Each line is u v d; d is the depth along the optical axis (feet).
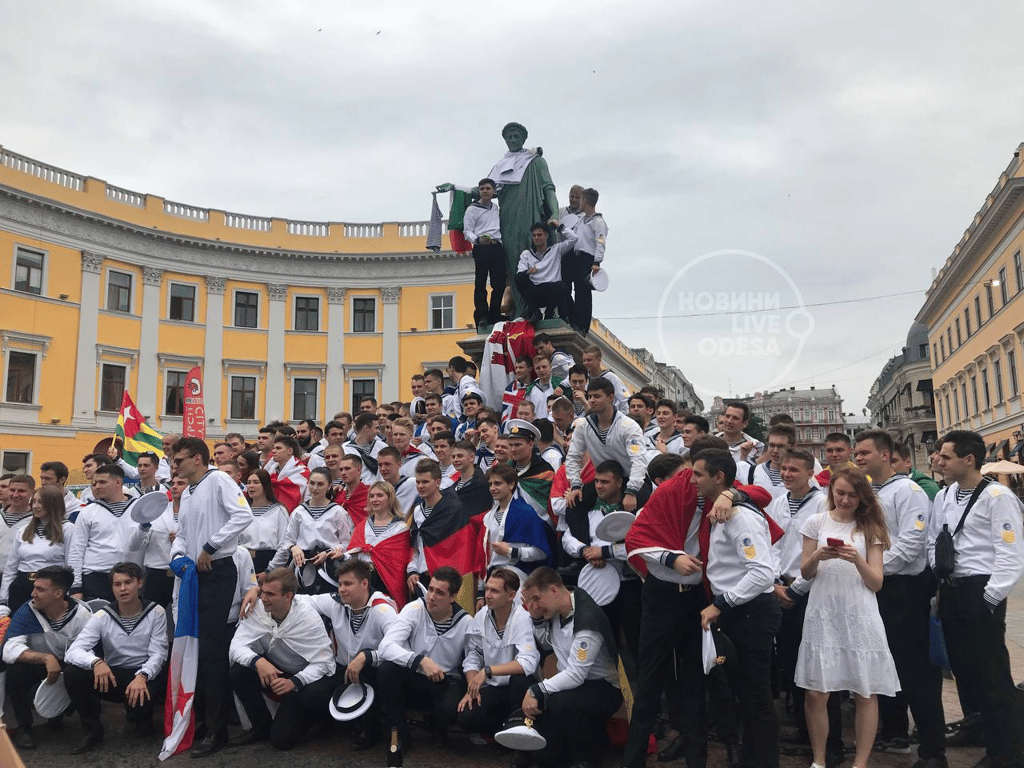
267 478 21.44
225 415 102.94
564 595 15.76
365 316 110.11
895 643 15.26
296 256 107.55
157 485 24.80
